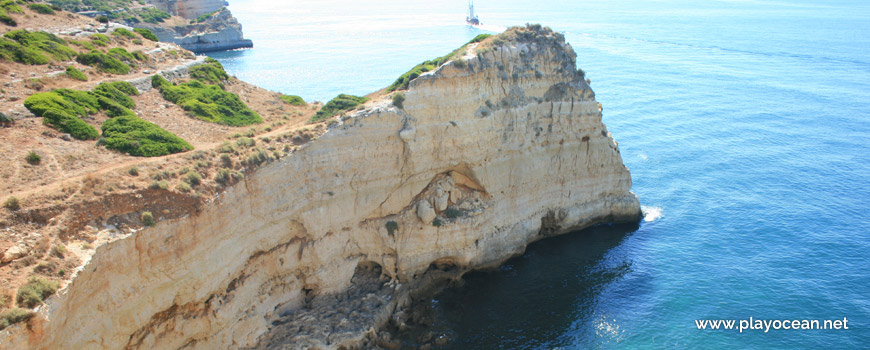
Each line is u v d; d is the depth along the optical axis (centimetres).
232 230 2978
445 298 3862
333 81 11331
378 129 3606
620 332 3531
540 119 4353
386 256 3809
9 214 2366
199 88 4938
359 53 14875
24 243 2272
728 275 4116
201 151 3219
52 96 3703
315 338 3212
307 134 3462
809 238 4638
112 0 15088
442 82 3806
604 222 4916
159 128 3688
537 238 4597
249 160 3128
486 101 4028
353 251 3738
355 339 3272
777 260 4306
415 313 3659
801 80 10831
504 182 4203
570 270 4184
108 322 2394
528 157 4319
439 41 16875
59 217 2442
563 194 4619
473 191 4125
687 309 3741
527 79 4250
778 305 3762
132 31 6562
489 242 4134
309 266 3522
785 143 7112
